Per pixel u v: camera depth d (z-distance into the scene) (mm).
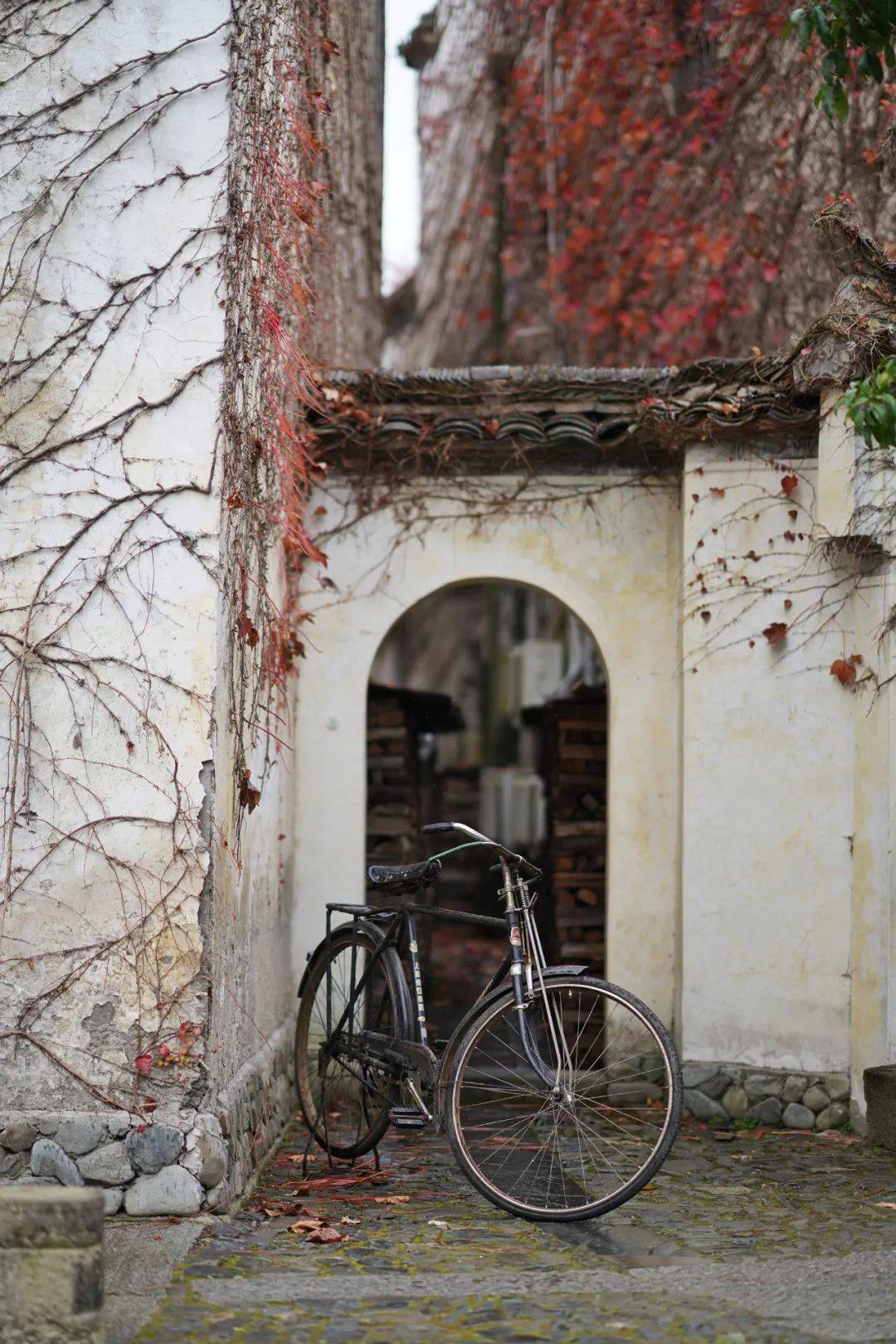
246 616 5074
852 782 6258
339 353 8812
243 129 4859
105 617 4672
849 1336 3326
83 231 4758
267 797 5871
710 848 6375
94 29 4797
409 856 8367
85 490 4703
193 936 4559
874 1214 4559
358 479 6941
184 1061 4520
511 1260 4000
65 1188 3268
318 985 5633
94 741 4641
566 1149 5574
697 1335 3342
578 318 12086
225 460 4699
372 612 6910
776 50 9188
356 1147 5250
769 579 6414
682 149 10445
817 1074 6184
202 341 4707
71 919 4598
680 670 6637
